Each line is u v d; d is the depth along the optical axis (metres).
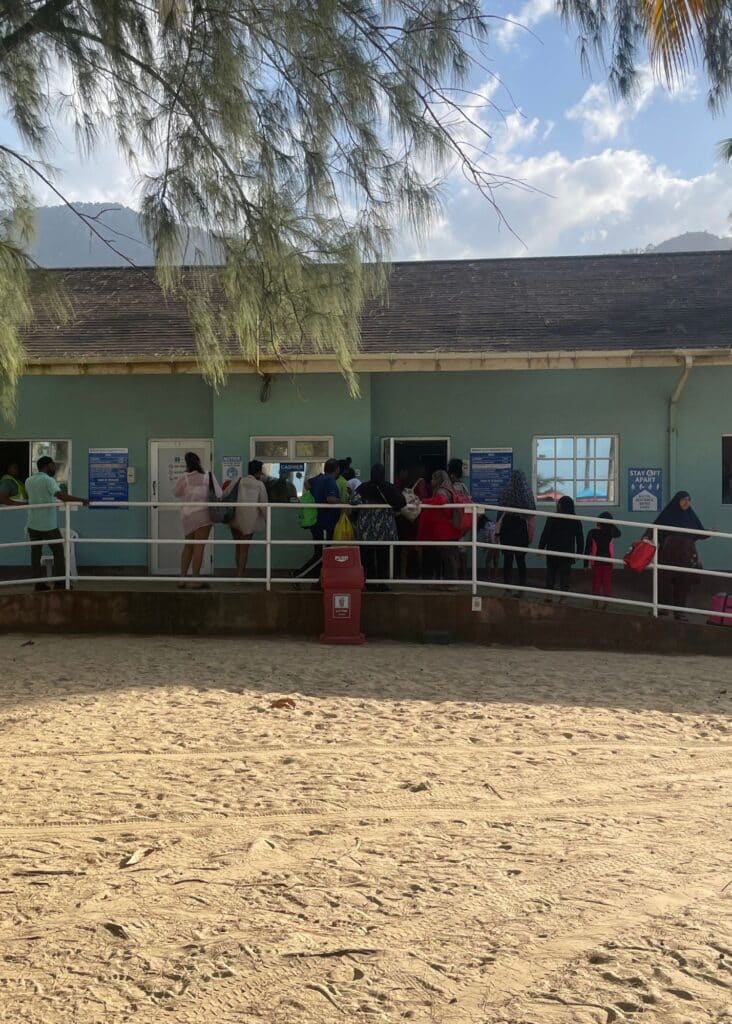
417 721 7.65
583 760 6.62
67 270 18.39
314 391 14.49
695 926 3.97
